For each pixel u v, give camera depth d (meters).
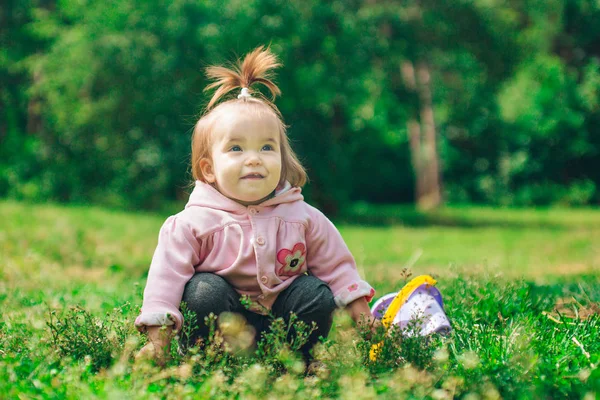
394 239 13.64
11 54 20.75
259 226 3.05
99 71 17.02
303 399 2.33
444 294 4.22
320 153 18.16
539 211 24.09
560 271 8.09
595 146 26.41
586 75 26.23
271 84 3.40
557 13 26.03
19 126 21.80
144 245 10.31
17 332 3.32
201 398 2.34
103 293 4.97
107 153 18.38
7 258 7.54
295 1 16.88
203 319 2.90
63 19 20.45
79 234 10.17
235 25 16.39
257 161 3.02
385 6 18.80
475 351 2.98
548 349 3.07
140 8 17.05
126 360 2.69
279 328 2.74
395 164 29.17
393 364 2.69
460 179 28.73
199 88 16.83
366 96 17.97
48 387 2.42
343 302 3.09
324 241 3.18
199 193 3.14
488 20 21.36
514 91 26.38
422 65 23.27
